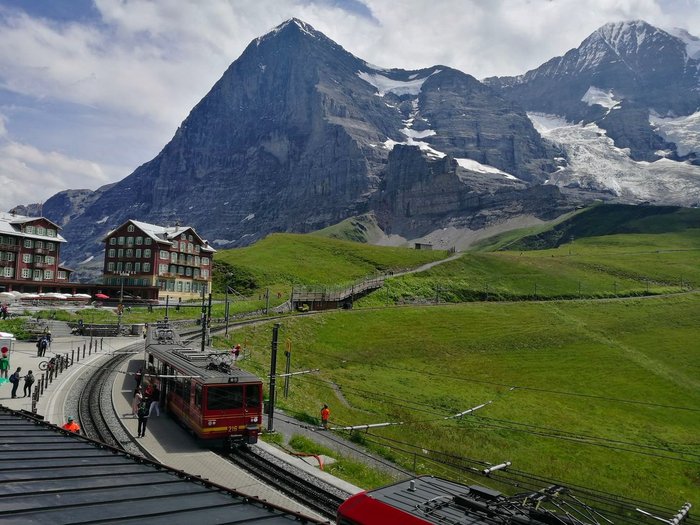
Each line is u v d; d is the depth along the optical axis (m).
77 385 43.03
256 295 125.94
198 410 29.73
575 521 13.51
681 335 110.44
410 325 101.44
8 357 49.34
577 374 84.44
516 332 103.62
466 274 152.62
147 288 125.62
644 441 57.69
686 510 19.58
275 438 34.50
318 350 79.31
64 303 108.44
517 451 48.91
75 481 14.20
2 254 114.75
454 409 59.88
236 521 12.33
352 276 150.75
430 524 13.75
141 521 11.65
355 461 33.47
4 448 17.03
